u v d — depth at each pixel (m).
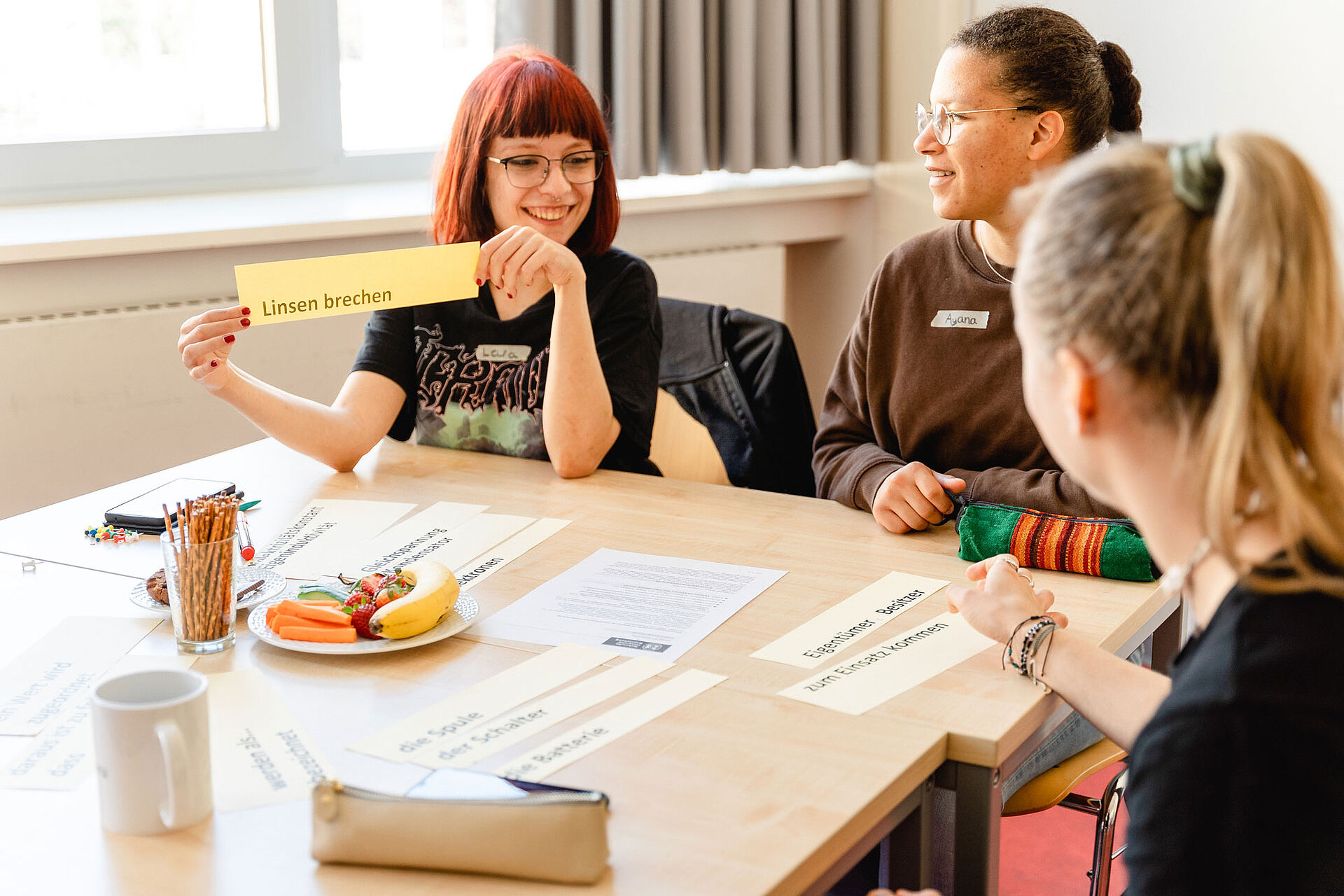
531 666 1.09
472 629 1.18
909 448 1.70
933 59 3.03
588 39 2.60
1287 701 0.67
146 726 0.82
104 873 0.79
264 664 1.10
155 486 1.62
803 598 1.25
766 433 2.02
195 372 1.57
